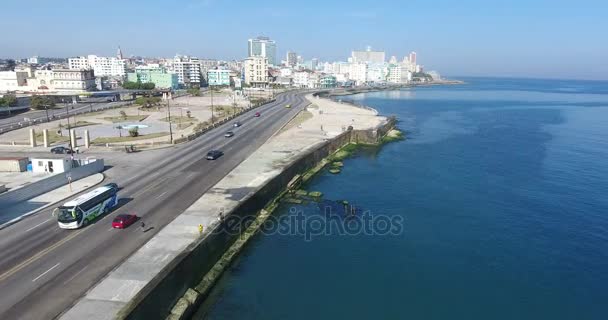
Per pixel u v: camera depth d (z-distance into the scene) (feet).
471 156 355.77
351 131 409.69
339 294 143.54
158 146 313.32
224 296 140.46
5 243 144.25
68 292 115.14
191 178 228.02
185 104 646.33
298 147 318.65
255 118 488.44
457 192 256.11
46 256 135.13
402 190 257.75
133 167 251.60
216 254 158.10
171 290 122.93
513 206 232.73
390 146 398.01
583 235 196.24
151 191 204.54
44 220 165.99
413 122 575.79
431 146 399.24
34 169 226.38
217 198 194.49
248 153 294.25
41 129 389.39
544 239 191.52
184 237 151.02
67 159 227.61
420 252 176.35
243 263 162.81
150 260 133.90
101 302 111.14
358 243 183.11
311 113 564.71
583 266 167.53
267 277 152.97
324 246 179.32
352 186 264.11
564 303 142.72
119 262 132.46
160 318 116.98
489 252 177.88
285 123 452.76
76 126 411.34
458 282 153.69
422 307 138.00
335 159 335.67
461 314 135.13
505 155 360.89
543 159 346.33
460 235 194.08
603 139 443.73
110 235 152.15
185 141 335.06
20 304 109.09
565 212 224.74
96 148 303.07
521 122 581.12
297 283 149.48
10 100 513.04
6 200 177.58
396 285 150.41
